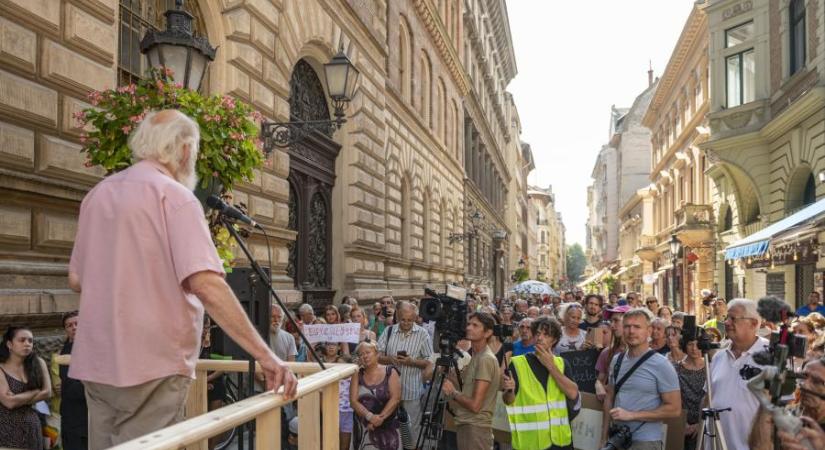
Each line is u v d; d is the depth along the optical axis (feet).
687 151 111.86
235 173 17.43
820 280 57.00
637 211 175.42
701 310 100.73
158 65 18.67
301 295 36.24
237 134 17.24
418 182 71.41
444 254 88.89
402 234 68.08
